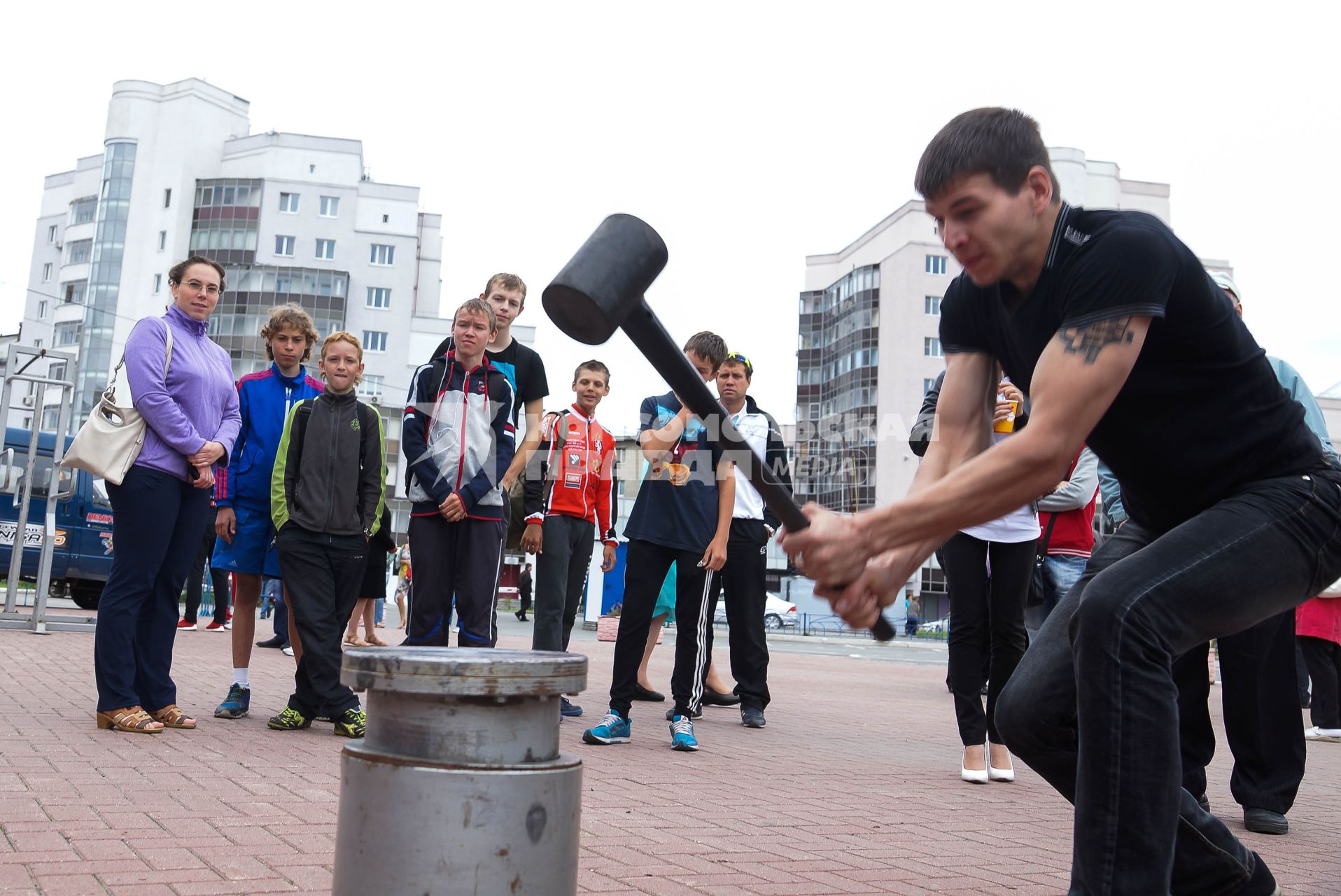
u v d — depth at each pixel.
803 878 3.03
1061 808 4.44
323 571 5.33
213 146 67.06
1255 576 2.10
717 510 5.62
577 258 1.63
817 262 71.38
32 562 14.23
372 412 5.53
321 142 65.69
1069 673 2.29
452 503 5.25
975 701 5.06
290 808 3.49
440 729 1.52
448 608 5.40
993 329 2.43
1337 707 7.34
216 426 5.20
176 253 65.25
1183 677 4.12
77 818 3.19
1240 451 2.20
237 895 2.53
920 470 2.56
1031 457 1.96
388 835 1.49
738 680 6.83
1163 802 2.01
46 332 72.94
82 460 4.77
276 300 62.75
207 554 12.56
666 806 3.98
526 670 1.53
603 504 6.57
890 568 2.07
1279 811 4.13
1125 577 2.08
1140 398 2.18
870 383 63.62
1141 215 2.12
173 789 3.69
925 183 2.13
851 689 10.67
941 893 2.96
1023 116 2.12
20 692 5.96
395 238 65.81
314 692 5.28
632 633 5.66
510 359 6.00
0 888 2.47
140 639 5.11
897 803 4.36
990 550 5.06
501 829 1.49
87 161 72.25
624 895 2.74
